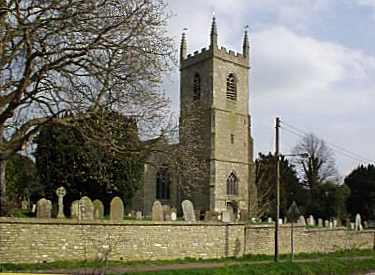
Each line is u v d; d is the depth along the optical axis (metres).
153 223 27.80
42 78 19.77
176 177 24.77
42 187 37.62
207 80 80.12
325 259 34.81
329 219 68.94
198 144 25.11
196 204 73.69
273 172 79.81
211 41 80.19
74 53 19.73
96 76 19.77
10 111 19.75
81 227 24.78
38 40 18.84
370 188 79.56
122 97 20.34
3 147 20.48
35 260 23.06
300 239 38.84
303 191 79.88
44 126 21.16
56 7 18.61
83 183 36.38
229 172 77.75
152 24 20.64
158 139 22.53
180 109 35.62
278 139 33.72
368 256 40.84
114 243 25.91
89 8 18.94
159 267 24.64
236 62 82.38
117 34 19.89
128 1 20.14
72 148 33.06
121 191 37.69
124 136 21.83
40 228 23.39
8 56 19.39
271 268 27.58
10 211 28.31
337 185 77.50
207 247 30.58
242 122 81.44
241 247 32.94
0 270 20.55
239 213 62.88
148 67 20.61
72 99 20.23
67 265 22.94
